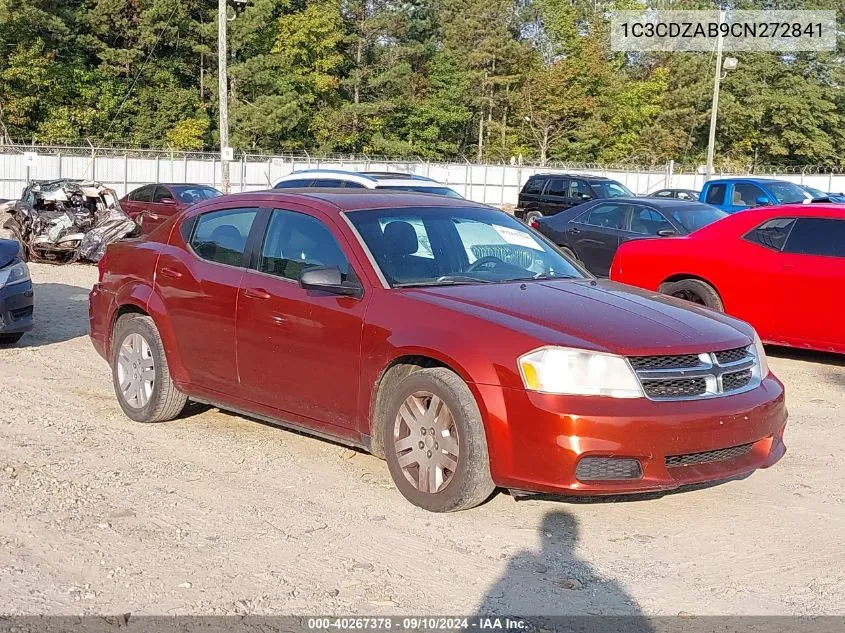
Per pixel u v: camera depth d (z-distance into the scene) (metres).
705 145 72.62
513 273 5.99
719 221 10.29
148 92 62.22
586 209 14.85
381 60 66.31
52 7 58.00
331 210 5.96
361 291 5.55
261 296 6.00
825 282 9.16
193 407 7.45
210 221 6.68
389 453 5.32
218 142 63.56
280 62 61.38
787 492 5.67
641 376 4.80
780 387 5.43
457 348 4.99
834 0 72.44
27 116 57.16
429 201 6.38
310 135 63.16
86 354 9.52
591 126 68.88
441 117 66.88
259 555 4.54
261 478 5.73
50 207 18.55
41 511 5.09
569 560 4.58
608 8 78.62
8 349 9.70
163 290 6.70
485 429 4.88
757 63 69.81
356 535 4.82
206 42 64.50
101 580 4.23
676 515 5.25
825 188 48.94
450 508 5.08
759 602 4.16
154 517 5.04
